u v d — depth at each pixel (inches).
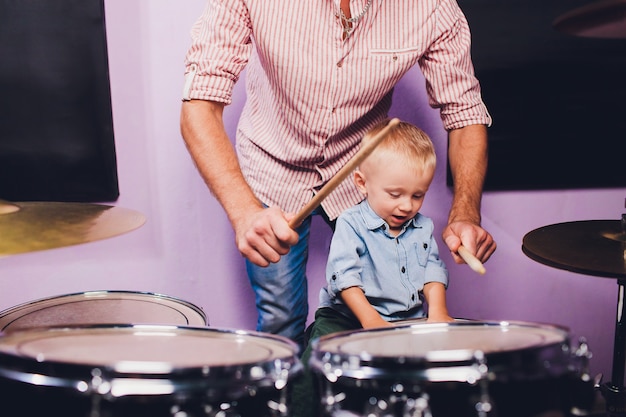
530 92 81.5
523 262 84.9
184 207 78.1
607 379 87.7
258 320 73.4
